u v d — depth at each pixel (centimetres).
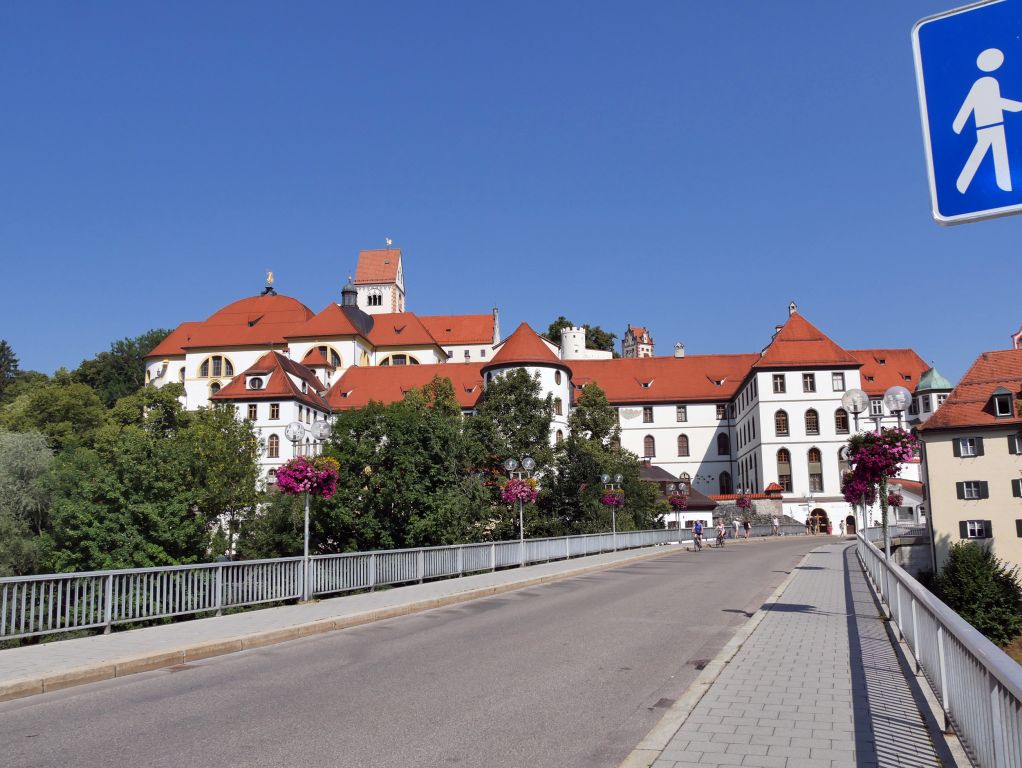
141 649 1170
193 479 4284
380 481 3403
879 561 1706
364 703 859
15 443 4938
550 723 770
